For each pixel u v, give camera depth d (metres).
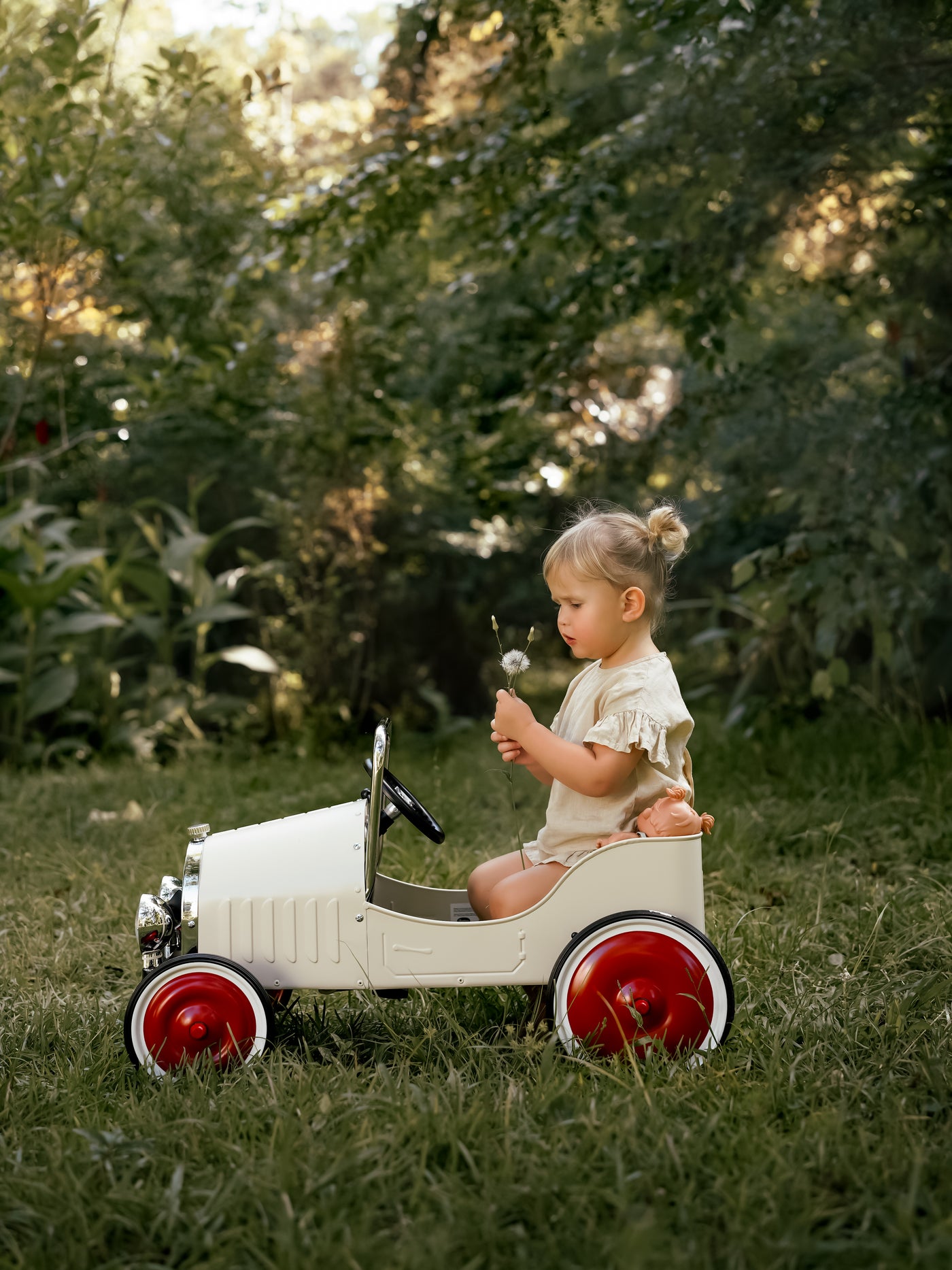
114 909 3.57
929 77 4.76
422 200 5.93
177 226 7.30
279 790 5.57
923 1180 1.79
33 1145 2.00
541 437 7.60
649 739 2.35
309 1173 1.83
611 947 2.29
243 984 2.31
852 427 5.58
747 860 3.94
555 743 2.43
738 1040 2.40
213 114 5.94
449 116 6.46
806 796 4.86
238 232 7.14
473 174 5.68
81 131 5.84
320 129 8.79
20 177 5.07
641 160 5.13
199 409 7.26
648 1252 1.57
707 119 4.85
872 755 5.31
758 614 6.44
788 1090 2.12
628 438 7.92
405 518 8.88
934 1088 2.12
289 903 2.37
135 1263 1.67
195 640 8.01
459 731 7.93
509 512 7.70
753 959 2.94
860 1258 1.61
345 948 2.36
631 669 2.47
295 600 7.88
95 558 6.79
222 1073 2.29
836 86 4.80
